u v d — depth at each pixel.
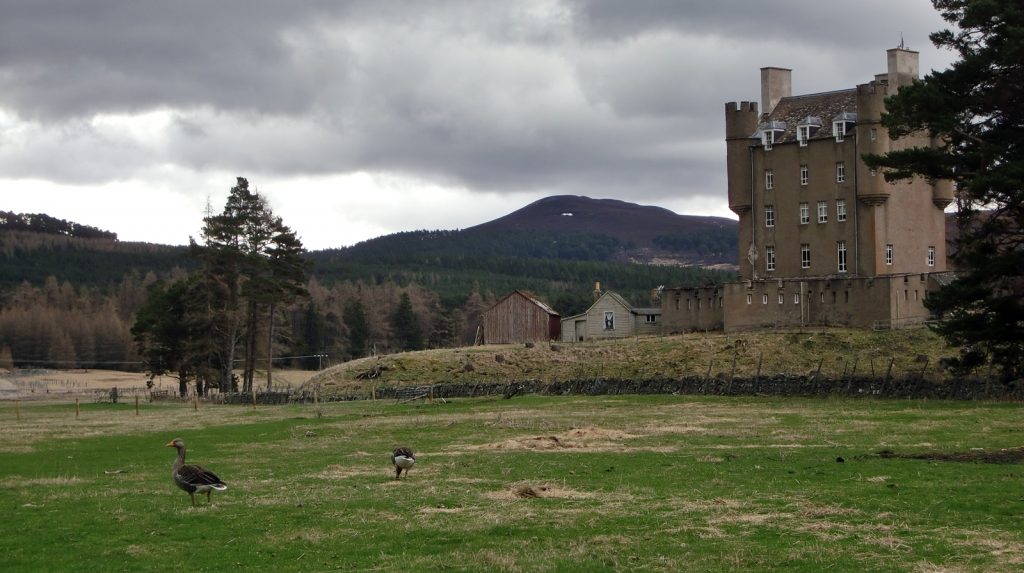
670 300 121.62
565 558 26.53
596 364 104.94
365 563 26.53
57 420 84.25
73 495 38.00
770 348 99.38
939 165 70.00
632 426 60.75
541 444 51.88
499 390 95.31
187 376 134.88
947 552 26.66
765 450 47.81
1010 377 73.38
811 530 29.47
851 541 28.06
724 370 96.00
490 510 33.12
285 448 55.62
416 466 44.75
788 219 115.00
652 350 106.00
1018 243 71.25
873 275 108.00
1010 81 68.19
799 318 109.25
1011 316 68.75
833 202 111.75
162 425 75.62
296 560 27.03
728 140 119.31
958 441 49.59
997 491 34.62
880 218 109.06
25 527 31.53
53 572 26.12
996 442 48.78
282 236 134.75
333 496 36.50
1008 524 29.84
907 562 25.75
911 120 70.38
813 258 113.25
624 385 89.62
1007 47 65.44
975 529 29.23
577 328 136.38
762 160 116.88
